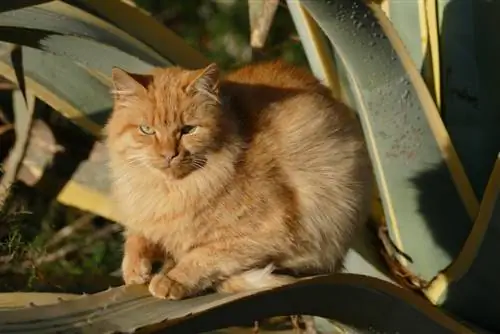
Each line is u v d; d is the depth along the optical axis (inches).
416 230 120.0
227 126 112.1
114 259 141.1
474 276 116.9
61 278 129.8
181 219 111.5
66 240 141.9
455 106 120.6
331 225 113.7
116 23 118.8
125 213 113.4
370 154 118.8
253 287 111.2
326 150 113.9
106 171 123.4
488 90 120.0
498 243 115.0
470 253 116.3
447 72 120.6
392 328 111.1
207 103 112.2
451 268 117.5
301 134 113.4
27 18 116.1
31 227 140.9
